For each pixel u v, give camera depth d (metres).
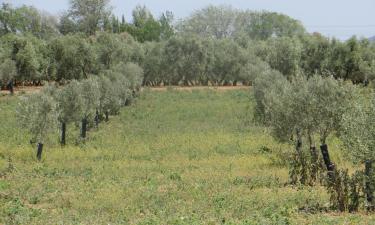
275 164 34.41
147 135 50.94
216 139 47.12
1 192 25.78
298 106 28.88
